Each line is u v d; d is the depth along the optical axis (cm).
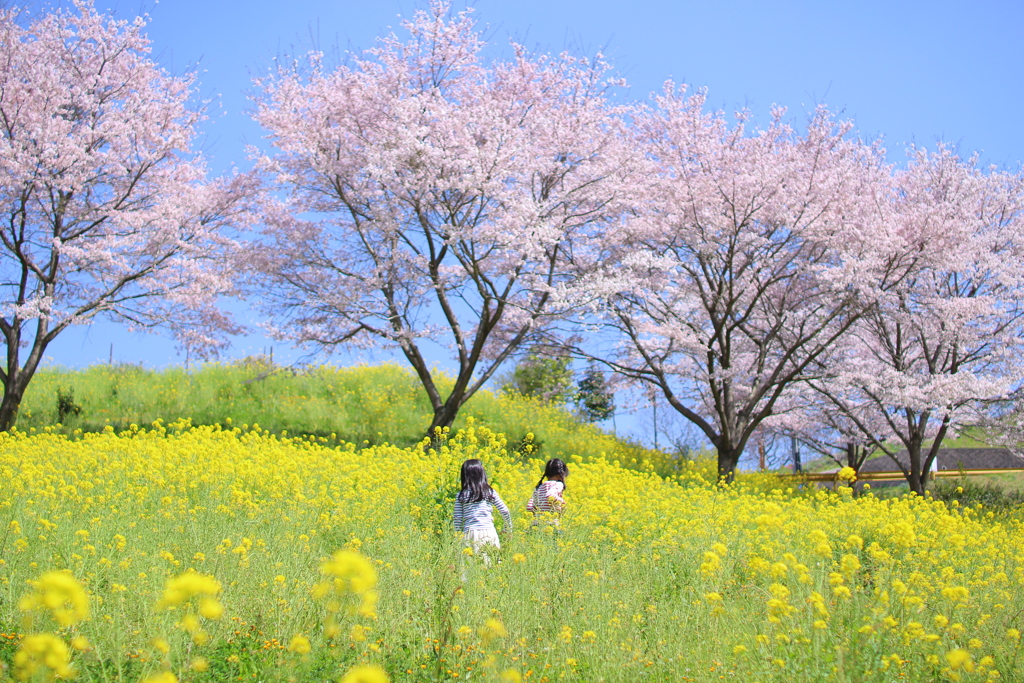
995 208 1831
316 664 353
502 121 1523
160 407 1870
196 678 350
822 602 375
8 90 1538
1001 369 1777
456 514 618
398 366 2405
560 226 1670
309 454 1051
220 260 1775
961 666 369
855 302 1650
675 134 1680
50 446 1007
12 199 1559
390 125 1575
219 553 462
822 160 1672
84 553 477
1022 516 1202
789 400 2044
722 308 1852
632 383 2061
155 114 1712
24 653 233
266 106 1647
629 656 394
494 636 382
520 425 1905
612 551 593
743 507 808
